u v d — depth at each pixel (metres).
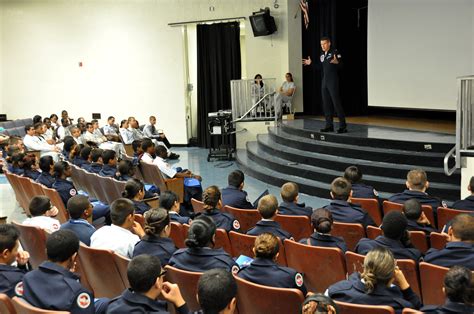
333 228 4.39
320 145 9.40
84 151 8.32
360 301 2.66
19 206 8.29
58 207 6.00
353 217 4.53
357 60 12.87
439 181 7.54
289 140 10.28
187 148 14.27
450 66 9.67
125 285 3.57
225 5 13.40
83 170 7.26
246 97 12.52
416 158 7.98
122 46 14.47
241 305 3.13
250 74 13.19
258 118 12.35
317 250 3.62
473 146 6.52
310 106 13.26
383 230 3.55
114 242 3.85
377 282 2.64
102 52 14.61
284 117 12.44
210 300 2.20
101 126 14.84
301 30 13.00
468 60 9.40
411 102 10.42
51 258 2.89
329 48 9.40
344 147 8.95
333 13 12.44
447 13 9.62
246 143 12.23
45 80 15.00
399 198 5.08
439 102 9.91
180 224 4.35
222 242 4.27
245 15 13.22
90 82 14.78
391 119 11.50
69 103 14.98
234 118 12.55
